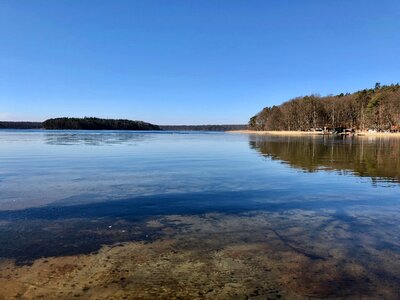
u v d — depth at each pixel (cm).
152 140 5525
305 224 776
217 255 593
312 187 1220
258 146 3891
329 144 4341
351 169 1714
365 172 1605
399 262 570
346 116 13550
